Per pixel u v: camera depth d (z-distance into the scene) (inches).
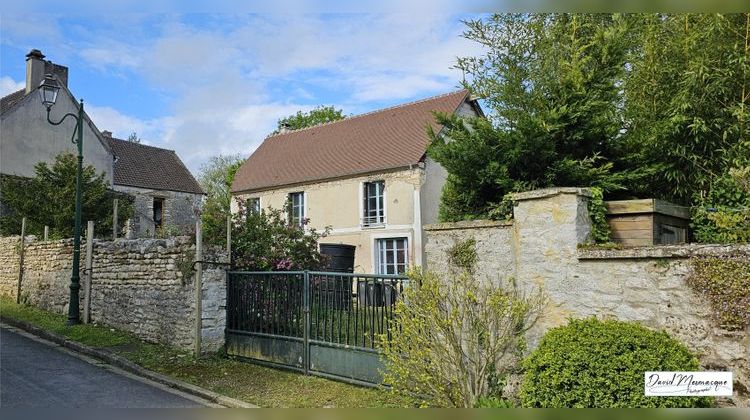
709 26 234.8
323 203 792.3
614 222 222.7
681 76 243.4
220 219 368.8
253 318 310.7
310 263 390.3
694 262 167.3
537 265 205.6
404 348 206.7
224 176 1667.1
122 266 385.4
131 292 374.3
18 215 634.2
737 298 157.3
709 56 233.0
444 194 326.0
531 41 288.5
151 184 1091.3
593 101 256.2
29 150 792.9
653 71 257.0
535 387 167.5
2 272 566.6
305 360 276.5
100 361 313.0
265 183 866.8
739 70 225.1
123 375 281.9
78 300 412.8
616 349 154.5
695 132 230.4
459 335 198.8
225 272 331.6
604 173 256.1
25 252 522.3
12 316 442.6
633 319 179.8
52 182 640.4
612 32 262.8
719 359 160.1
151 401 234.8
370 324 248.1
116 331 378.6
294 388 252.1
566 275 197.6
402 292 225.9
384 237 717.3
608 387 150.3
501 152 275.1
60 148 836.6
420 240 682.8
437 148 291.3
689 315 167.8
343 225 763.4
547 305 201.3
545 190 204.8
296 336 283.9
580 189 200.1
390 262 716.7
